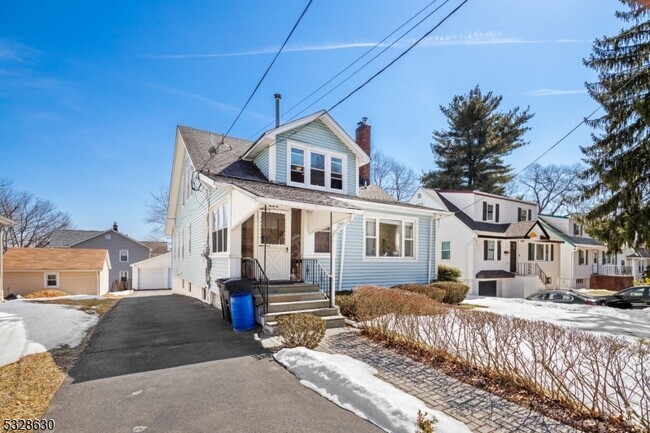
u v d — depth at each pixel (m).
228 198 9.62
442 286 12.82
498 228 22.86
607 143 12.38
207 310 10.44
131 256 38.69
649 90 11.18
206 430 3.33
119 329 7.75
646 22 11.73
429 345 5.63
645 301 13.29
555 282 25.47
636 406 3.68
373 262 12.52
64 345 6.30
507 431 3.23
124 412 3.70
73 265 24.95
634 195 11.71
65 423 3.46
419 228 14.08
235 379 4.67
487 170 29.88
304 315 6.45
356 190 13.27
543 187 38.69
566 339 4.38
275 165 11.33
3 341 6.29
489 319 5.12
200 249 13.36
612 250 12.46
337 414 3.66
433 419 3.29
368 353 5.76
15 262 23.75
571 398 3.70
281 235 10.34
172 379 4.68
